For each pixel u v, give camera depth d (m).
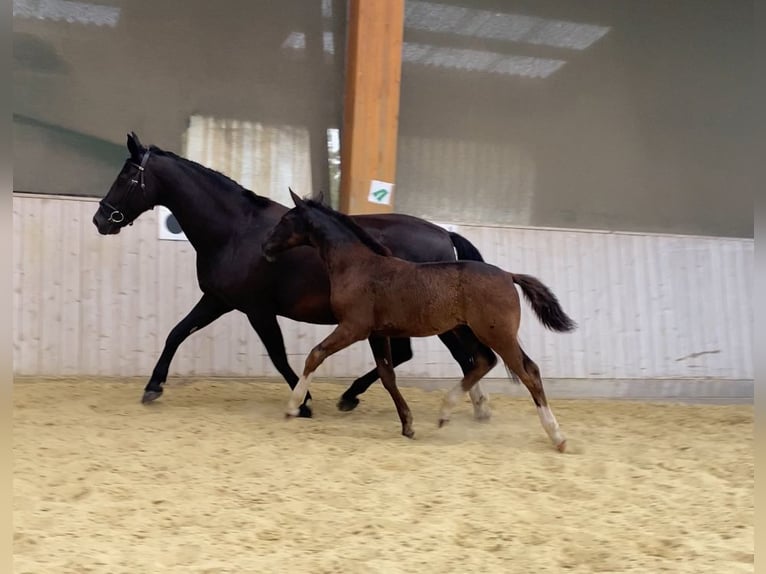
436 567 2.95
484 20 8.73
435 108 8.53
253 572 2.83
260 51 7.97
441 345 7.79
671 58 9.45
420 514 3.58
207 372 7.20
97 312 7.00
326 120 8.12
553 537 3.32
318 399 6.67
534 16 8.92
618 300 8.46
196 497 3.73
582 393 8.15
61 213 7.03
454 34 8.62
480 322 4.81
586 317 8.32
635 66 9.30
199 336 7.21
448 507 3.68
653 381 8.41
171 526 3.33
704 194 9.48
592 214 9.07
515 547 3.20
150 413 5.62
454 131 8.59
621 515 3.65
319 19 8.11
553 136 8.95
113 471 4.10
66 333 6.91
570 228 8.92
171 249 7.24
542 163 8.90
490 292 4.78
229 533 3.26
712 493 4.06
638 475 4.38
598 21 9.17
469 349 5.34
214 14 7.85
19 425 5.05
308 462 4.35
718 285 8.85
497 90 8.76
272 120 7.99
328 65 8.13
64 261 6.98
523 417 6.34
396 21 7.59
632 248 8.63
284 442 4.82
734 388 8.66
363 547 3.13
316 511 3.56
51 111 7.37
